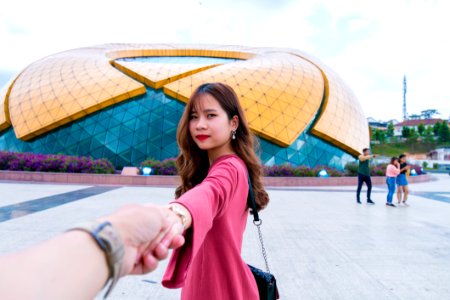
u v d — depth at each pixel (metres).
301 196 11.59
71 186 13.30
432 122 92.25
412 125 95.19
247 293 1.32
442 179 25.22
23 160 15.98
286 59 23.52
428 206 9.50
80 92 19.44
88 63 21.56
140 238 0.61
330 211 8.33
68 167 15.61
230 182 1.20
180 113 19.53
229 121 1.46
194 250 0.87
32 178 14.88
